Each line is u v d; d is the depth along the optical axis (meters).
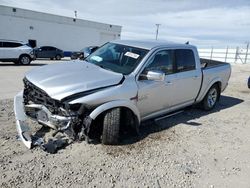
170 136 4.93
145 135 4.87
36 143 4.01
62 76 4.20
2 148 3.87
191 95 5.96
